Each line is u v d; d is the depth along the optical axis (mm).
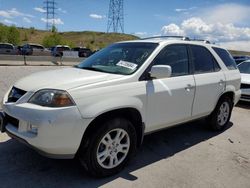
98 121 3422
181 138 5262
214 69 5320
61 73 3801
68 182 3420
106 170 3547
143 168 3910
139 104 3689
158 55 4109
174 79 4289
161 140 5086
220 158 4430
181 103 4398
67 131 3082
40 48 41344
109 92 3402
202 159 4352
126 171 3787
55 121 3000
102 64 4223
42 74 3824
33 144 3100
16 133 3256
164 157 4332
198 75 4793
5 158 3941
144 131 3959
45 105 3090
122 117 3613
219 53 5594
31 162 3869
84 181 3461
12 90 3584
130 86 3637
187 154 4504
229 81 5566
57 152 3129
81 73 3736
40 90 3201
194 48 4895
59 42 93312
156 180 3600
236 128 6168
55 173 3613
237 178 3809
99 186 3371
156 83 3963
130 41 4723
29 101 3217
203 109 4984
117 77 3607
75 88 3189
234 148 4910
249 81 8789
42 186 3301
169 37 5016
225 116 5863
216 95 5230
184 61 4598
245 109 8461
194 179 3701
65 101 3074
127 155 3760
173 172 3850
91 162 3375
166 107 4148
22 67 16969
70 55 37875
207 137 5406
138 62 3947
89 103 3207
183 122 4664
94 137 3334
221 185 3598
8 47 33719
